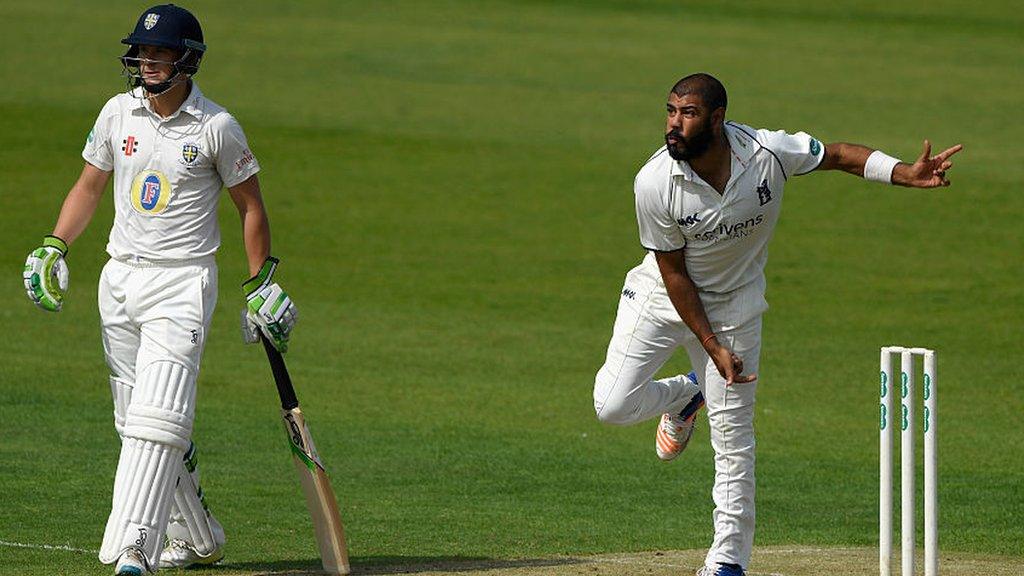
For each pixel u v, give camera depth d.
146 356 20.14
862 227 66.81
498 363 45.00
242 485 30.19
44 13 112.31
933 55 108.62
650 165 19.41
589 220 68.12
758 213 19.34
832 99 92.44
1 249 60.88
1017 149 80.44
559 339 48.75
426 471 32.16
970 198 71.12
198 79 95.19
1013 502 30.16
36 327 48.03
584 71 101.19
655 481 31.77
